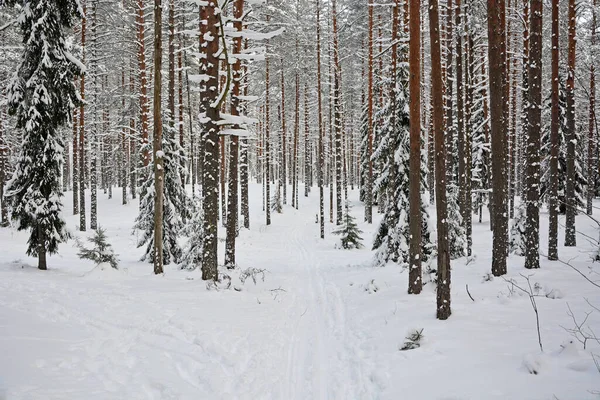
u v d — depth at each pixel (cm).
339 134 2852
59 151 1269
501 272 1116
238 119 1133
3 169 2598
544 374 471
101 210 3497
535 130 1177
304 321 888
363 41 2798
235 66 1490
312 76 3450
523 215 1644
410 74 974
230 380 552
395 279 1231
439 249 762
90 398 459
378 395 506
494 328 675
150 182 1775
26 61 1235
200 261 1540
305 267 1739
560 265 1227
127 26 2294
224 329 761
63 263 1566
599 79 1806
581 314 721
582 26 1688
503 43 1491
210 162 1168
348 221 2344
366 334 764
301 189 5625
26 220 1280
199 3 1090
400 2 1525
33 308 798
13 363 522
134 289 1039
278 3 2584
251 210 4122
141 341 677
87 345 632
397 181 1591
